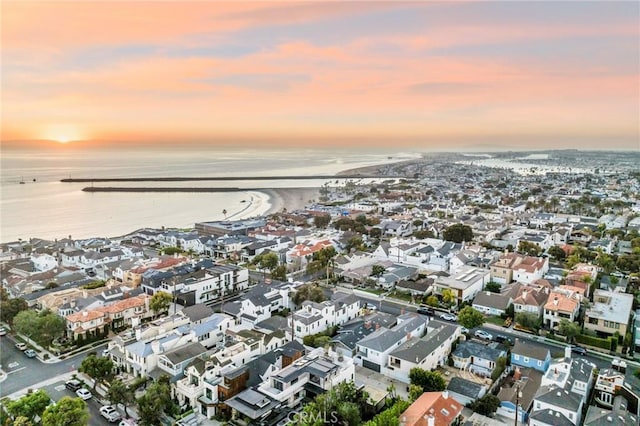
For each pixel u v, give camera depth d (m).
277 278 166.00
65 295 140.12
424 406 78.94
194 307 126.75
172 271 160.75
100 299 134.88
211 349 108.19
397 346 106.69
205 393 88.69
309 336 114.19
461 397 88.62
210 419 84.12
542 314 132.50
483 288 159.12
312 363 93.31
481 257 185.25
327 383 88.62
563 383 85.25
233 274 162.50
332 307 127.00
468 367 102.94
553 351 112.38
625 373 98.69
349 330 120.00
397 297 152.88
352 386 86.50
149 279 150.88
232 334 114.94
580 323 125.38
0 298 143.12
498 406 85.38
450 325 116.25
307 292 140.00
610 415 76.06
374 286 162.88
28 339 119.69
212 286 154.62
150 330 107.38
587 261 185.25
